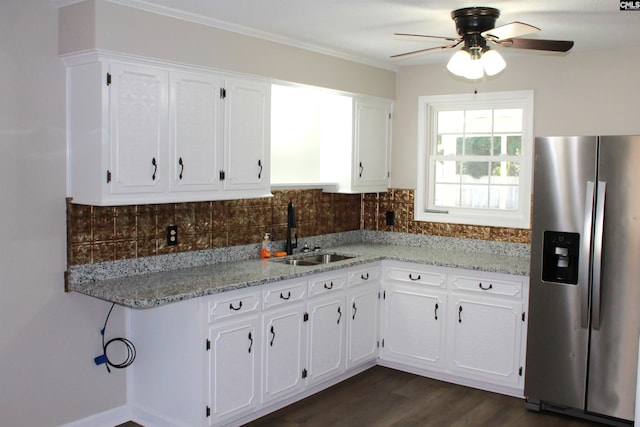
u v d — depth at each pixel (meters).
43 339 3.22
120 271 3.49
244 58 3.72
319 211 4.93
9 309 3.08
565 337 3.75
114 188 3.10
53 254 3.23
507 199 4.76
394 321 4.57
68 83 3.22
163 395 3.45
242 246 4.21
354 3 3.16
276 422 3.66
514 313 4.02
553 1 3.04
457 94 4.86
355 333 4.36
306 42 4.10
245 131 3.79
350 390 4.21
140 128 3.20
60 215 3.24
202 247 3.94
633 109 4.15
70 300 3.33
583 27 3.58
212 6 3.22
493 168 4.82
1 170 3.00
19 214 3.08
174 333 3.35
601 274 3.59
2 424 3.09
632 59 4.13
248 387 3.51
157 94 3.27
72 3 3.07
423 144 5.07
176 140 3.38
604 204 3.54
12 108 3.02
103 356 3.49
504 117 4.75
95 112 3.06
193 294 3.12
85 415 3.45
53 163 3.20
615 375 3.61
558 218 3.72
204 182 3.54
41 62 3.12
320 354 4.03
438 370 4.39
